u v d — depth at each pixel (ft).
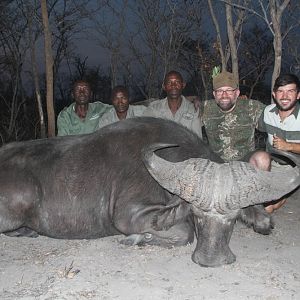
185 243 8.36
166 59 22.12
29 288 6.81
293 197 11.89
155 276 7.14
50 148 9.10
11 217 8.70
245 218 7.81
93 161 8.80
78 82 11.98
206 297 6.51
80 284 6.88
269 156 8.95
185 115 10.98
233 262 7.41
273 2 13.46
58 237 8.90
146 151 7.58
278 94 9.30
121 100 11.54
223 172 7.10
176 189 7.22
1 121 26.32
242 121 10.11
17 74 24.48
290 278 7.06
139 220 8.29
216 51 19.25
